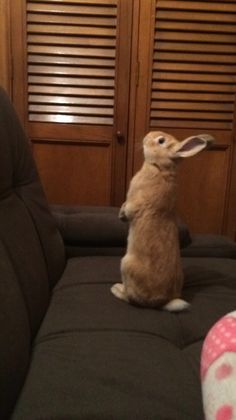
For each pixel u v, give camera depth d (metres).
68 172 1.62
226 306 1.00
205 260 1.28
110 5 1.46
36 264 0.98
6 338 0.69
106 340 0.83
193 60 1.53
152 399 0.65
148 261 0.96
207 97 1.57
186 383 0.70
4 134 1.00
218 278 1.15
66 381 0.69
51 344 0.82
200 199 1.66
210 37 1.52
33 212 1.11
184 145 0.99
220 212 1.68
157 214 0.97
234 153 1.62
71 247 1.33
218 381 0.45
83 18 1.48
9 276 0.79
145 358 0.77
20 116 1.55
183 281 1.08
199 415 0.62
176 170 1.02
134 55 1.51
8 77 1.51
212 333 0.53
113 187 1.63
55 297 1.04
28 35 1.49
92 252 1.34
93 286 1.09
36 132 1.57
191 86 1.56
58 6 1.47
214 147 1.61
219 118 1.59
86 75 1.53
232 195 1.65
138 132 1.59
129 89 1.55
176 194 1.02
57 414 0.61
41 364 0.75
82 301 1.00
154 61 1.53
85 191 1.64
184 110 1.58
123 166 1.62
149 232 0.96
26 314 0.82
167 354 0.80
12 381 0.67
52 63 1.52
